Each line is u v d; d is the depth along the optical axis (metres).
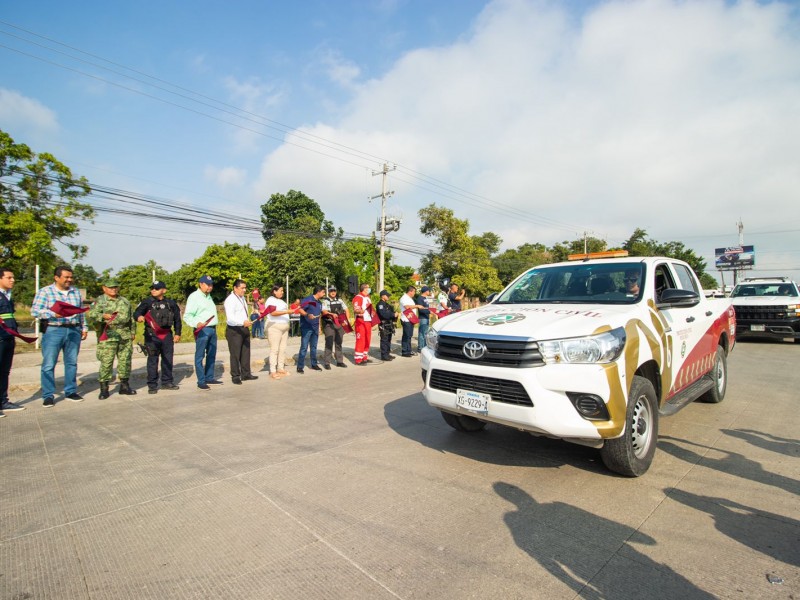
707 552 2.59
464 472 3.76
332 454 4.21
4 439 4.73
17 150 20.62
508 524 2.92
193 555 2.60
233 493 3.41
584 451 4.24
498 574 2.40
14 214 20.48
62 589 2.31
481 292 33.47
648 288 4.29
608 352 3.30
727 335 6.14
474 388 3.63
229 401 6.38
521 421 3.34
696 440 4.50
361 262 46.34
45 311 6.02
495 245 50.34
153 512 3.12
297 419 5.40
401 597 2.22
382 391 6.96
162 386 7.18
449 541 2.72
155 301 7.02
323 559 2.55
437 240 32.81
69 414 5.72
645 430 3.71
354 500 3.27
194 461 4.07
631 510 3.09
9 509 3.18
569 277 4.82
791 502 3.18
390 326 10.27
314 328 8.78
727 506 3.13
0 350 5.65
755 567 2.44
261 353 11.62
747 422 5.09
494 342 3.52
